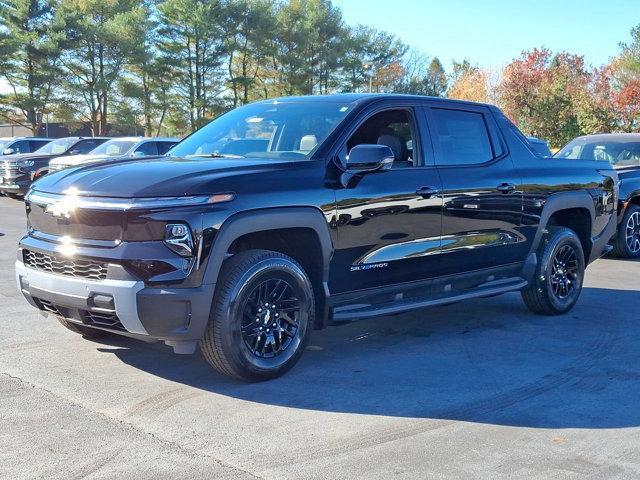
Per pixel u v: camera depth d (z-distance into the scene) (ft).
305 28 205.67
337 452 12.55
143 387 15.70
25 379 16.08
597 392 15.93
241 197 15.06
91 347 18.57
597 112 132.98
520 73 137.39
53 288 15.30
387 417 14.25
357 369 17.33
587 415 14.53
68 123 197.47
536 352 19.08
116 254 14.38
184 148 19.44
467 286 20.54
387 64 237.45
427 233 18.70
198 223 14.43
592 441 13.23
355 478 11.53
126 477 11.46
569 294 23.57
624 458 12.51
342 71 222.89
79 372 16.62
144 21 179.52
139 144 58.59
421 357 18.47
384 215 17.56
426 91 249.96
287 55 204.23
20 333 19.79
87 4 182.60
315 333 20.84
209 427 13.58
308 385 16.05
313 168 16.51
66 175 16.49
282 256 15.97
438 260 19.12
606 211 24.70
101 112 188.14
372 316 17.49
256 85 208.33
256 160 16.72
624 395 15.75
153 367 17.06
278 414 14.30
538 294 22.72
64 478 11.41
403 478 11.57
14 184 66.18
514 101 137.28
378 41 234.38
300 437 13.19
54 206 15.43
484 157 20.86
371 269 17.56
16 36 170.19
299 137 17.81
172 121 196.13
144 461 12.07
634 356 18.79
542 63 139.23
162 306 14.28
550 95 134.00
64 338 19.36
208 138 19.58
